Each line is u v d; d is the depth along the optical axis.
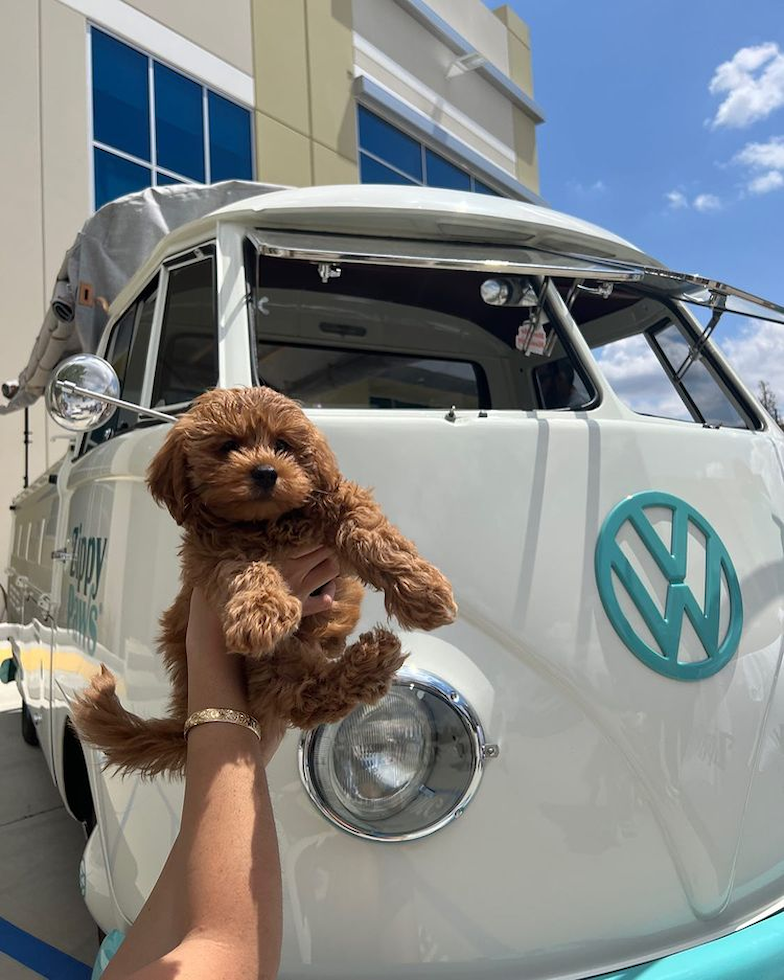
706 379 2.90
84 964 2.82
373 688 1.21
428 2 15.31
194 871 0.97
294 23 12.77
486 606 1.76
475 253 2.46
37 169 9.64
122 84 10.59
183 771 1.33
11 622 6.15
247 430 1.20
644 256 2.76
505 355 3.37
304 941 1.56
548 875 1.65
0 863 3.67
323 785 1.58
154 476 1.27
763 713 1.95
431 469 1.84
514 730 1.70
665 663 1.84
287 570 1.19
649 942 1.70
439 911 1.59
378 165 14.03
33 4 9.74
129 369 3.00
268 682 1.18
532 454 1.92
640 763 1.76
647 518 1.96
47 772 4.95
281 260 2.79
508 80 16.98
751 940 1.66
